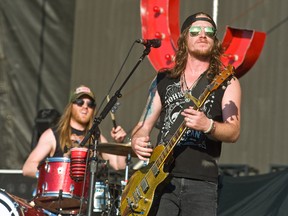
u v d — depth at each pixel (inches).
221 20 587.2
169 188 290.0
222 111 288.8
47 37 636.7
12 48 635.5
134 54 619.5
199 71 299.1
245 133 579.5
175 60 305.7
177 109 297.3
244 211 407.2
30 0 639.8
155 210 294.5
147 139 299.6
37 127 518.6
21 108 627.8
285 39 572.7
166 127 298.8
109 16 631.8
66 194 384.2
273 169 557.3
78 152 349.4
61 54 635.5
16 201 352.8
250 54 428.5
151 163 298.4
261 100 576.4
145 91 609.3
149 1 468.4
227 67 284.2
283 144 566.3
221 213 415.2
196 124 271.6
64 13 639.1
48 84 631.2
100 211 397.4
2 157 623.2
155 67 455.2
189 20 302.5
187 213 288.2
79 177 350.6
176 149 290.0
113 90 623.2
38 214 366.6
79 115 429.4
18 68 633.0
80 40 636.1
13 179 517.0
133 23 623.2
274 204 397.4
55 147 430.9
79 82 631.8
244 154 577.6
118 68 623.2
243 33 432.8
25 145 621.9
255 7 580.7
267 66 577.0
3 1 639.8
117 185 406.6
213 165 289.3
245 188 423.5
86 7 639.1
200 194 286.7
